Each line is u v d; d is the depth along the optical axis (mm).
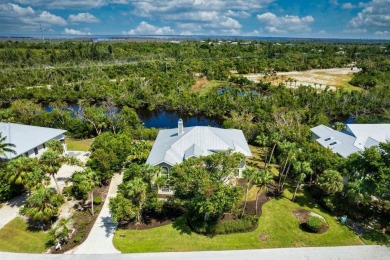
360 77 132875
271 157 54531
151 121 91562
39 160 40125
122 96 99375
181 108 95500
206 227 35844
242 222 36906
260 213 40094
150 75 129000
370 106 91125
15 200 42188
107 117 68875
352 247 34188
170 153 44969
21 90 103688
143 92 101125
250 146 63875
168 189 43062
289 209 41188
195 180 34562
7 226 36625
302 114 76875
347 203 40656
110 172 45500
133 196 35344
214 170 37375
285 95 97188
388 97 94500
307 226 36781
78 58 167125
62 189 44375
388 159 37781
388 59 185125
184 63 157875
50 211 35000
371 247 34219
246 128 65875
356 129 53156
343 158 44188
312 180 48156
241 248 33812
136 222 37688
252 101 89562
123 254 32375
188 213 39406
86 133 67562
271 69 164000
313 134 60812
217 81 135375
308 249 33781
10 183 40156
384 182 36594
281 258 32438
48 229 36188
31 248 33156
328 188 39250
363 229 37312
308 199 43781
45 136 52750
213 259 32094
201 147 47031
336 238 35594
